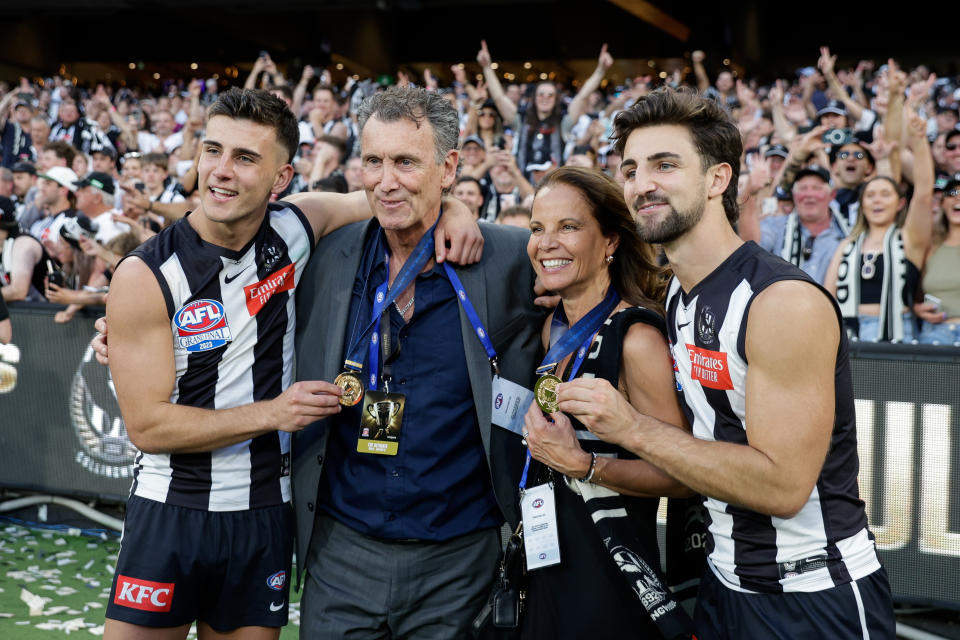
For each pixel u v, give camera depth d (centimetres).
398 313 173
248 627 179
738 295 136
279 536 180
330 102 751
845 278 384
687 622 146
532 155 668
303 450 175
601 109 873
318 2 1332
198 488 172
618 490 154
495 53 1856
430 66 1891
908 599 246
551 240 164
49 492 341
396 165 162
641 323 159
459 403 171
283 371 180
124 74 1889
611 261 171
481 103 685
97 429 331
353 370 169
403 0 1383
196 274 167
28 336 338
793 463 131
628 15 1714
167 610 171
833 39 1645
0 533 352
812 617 139
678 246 142
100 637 263
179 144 859
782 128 708
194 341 168
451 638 171
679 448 137
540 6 1783
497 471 168
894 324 373
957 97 833
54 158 631
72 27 1853
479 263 177
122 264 164
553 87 666
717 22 1576
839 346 139
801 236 428
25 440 342
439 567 171
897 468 247
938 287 372
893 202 376
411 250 177
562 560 157
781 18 1667
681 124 137
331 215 188
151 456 174
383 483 169
